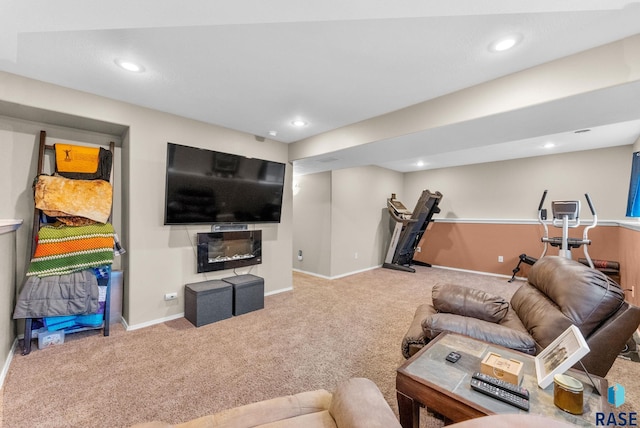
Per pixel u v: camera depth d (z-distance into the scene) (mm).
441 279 5082
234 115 3012
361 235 5781
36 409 1655
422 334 1795
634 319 1420
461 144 3102
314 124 3283
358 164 4410
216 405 1718
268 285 4035
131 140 2754
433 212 5867
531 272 2205
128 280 2826
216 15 1457
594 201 4602
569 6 1383
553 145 4379
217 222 3346
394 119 2840
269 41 1732
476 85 2285
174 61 1967
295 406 1200
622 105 2002
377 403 1035
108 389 1850
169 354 2311
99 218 2625
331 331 2791
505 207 5520
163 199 2998
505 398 1057
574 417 990
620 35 1646
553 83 1923
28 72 2115
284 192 4172
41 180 2430
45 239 2365
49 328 2389
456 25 1563
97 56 1898
